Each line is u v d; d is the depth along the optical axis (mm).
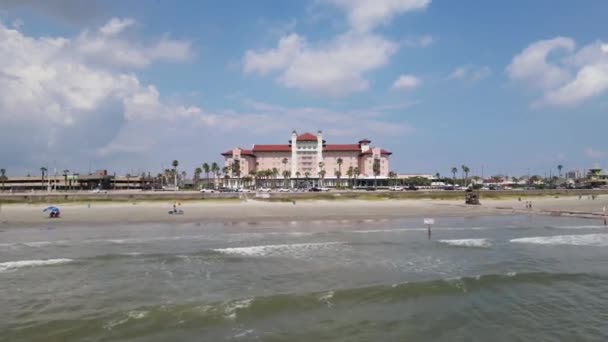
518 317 16641
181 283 21703
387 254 30109
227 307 17281
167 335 14539
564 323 16031
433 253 30641
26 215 58750
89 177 165250
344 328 15328
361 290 19672
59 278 22719
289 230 44344
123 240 36500
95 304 18094
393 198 103438
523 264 26891
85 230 43844
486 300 18719
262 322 15797
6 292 19953
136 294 19672
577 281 21969
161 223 50875
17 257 28609
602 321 16250
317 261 27438
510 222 55188
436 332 15062
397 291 19703
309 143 198875
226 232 42312
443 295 19328
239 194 92188
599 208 77625
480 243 35344
